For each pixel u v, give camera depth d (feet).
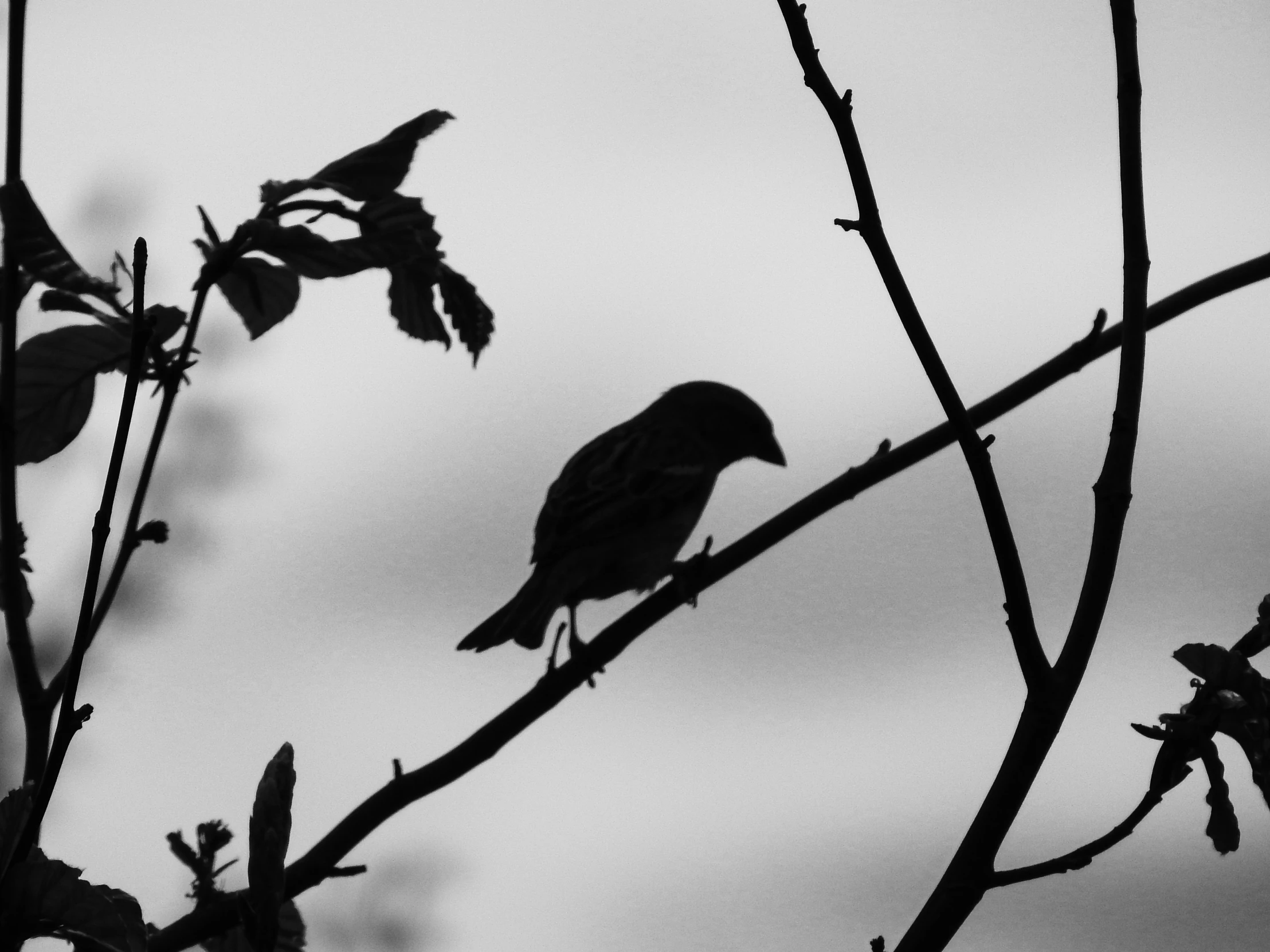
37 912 12.58
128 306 19.07
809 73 14.98
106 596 16.76
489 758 18.02
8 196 18.33
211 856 15.64
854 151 14.89
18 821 12.87
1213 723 13.58
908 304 14.65
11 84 18.53
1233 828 13.52
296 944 17.20
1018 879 13.52
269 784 12.12
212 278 18.67
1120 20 15.26
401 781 17.13
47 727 16.53
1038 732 13.88
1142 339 14.96
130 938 12.78
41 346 18.84
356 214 19.67
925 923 13.43
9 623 16.71
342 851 17.16
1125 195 15.12
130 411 12.80
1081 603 14.42
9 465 17.15
